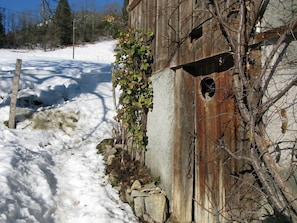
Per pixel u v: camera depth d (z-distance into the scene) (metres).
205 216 4.12
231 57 3.58
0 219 3.45
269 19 2.89
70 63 14.93
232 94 3.54
